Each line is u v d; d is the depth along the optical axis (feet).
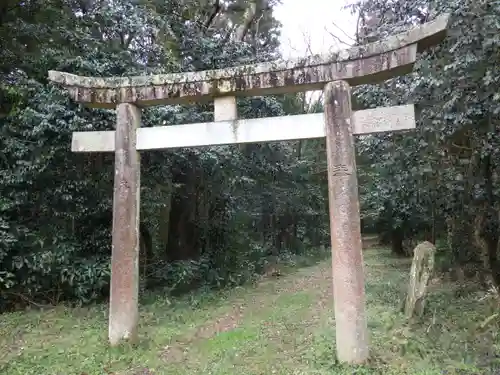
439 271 34.09
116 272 18.01
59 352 17.93
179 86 17.89
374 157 30.30
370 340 17.63
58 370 16.16
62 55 27.37
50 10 29.40
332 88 16.21
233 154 35.37
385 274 38.34
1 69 27.78
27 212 26.68
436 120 20.68
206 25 40.34
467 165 25.13
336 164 15.81
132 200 18.13
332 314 23.68
